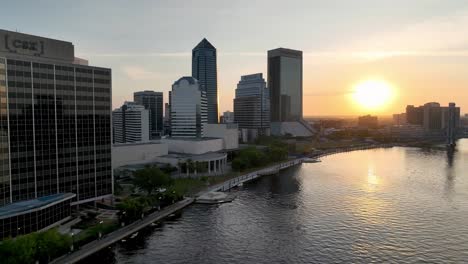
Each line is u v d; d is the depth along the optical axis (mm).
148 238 154125
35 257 118188
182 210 198125
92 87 187750
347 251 139125
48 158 169500
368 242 147750
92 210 184875
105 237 148500
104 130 194750
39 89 165125
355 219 177875
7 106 153875
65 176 176875
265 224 172375
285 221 176625
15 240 117062
